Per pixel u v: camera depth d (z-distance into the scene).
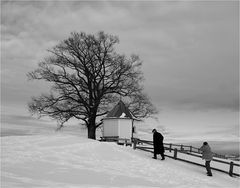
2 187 17.28
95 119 56.81
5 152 29.78
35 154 29.47
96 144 37.28
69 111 55.88
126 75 58.03
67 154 30.48
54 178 20.81
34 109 57.38
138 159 30.67
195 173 27.78
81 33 58.00
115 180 21.86
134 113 58.28
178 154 40.44
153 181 22.80
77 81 57.25
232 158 51.31
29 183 18.73
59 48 57.97
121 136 49.91
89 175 22.69
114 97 58.28
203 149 28.06
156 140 32.12
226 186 24.00
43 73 57.53
